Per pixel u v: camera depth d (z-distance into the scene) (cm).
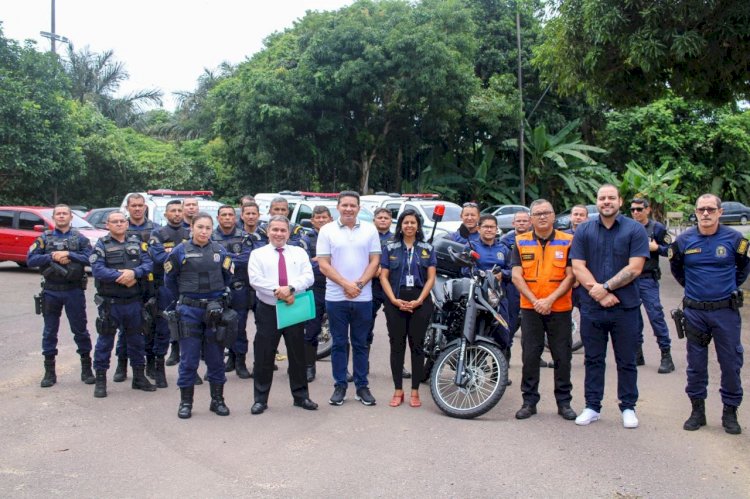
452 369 605
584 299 545
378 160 2797
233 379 696
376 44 2308
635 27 1104
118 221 623
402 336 596
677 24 1066
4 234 1565
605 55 1165
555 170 2969
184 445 495
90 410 581
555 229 568
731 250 520
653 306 715
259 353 577
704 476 436
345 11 2477
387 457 471
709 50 1091
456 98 2462
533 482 427
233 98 2600
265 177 2838
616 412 576
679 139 3303
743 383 652
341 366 604
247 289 703
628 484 424
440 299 629
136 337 639
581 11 1166
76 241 657
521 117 2645
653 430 527
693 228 546
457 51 2409
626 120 3303
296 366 587
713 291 520
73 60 3531
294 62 2538
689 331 531
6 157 2044
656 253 721
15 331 934
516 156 3059
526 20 2994
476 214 710
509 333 666
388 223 723
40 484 425
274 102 2336
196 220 573
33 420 552
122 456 473
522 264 567
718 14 1042
